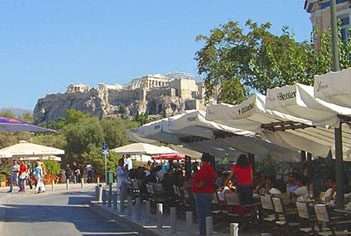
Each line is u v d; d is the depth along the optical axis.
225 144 20.52
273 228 12.45
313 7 28.25
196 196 13.26
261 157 20.11
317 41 27.41
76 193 35.19
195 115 15.96
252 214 13.66
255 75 30.61
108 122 72.62
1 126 17.67
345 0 26.09
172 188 18.81
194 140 21.81
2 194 34.81
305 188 13.09
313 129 15.05
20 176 37.25
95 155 58.44
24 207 24.22
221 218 14.53
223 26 31.77
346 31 25.78
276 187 14.57
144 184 21.64
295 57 25.08
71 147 68.25
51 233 15.17
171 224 13.62
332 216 10.62
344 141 14.84
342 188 11.43
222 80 30.77
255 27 31.19
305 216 10.51
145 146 37.44
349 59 22.02
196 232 13.95
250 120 14.38
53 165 54.84
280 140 15.20
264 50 29.98
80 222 17.97
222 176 17.98
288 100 10.10
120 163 22.55
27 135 70.75
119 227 16.53
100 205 22.89
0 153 43.09
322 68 22.28
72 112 187.25
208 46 31.58
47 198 30.66
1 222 17.91
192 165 30.45
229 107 13.46
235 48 31.17
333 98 8.93
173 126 18.14
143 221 16.61
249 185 13.71
